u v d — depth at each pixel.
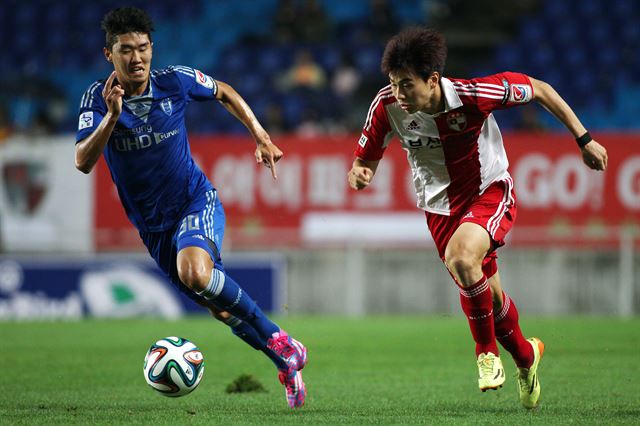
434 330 41.84
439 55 18.94
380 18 73.94
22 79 68.94
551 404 21.67
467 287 19.14
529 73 70.94
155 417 19.33
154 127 20.44
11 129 60.34
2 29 74.56
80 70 72.12
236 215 51.06
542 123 64.94
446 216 20.86
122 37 19.58
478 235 19.42
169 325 44.25
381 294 49.62
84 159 19.22
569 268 48.62
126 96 20.23
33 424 18.42
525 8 78.75
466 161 20.23
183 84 20.72
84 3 75.31
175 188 20.88
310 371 28.61
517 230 48.78
